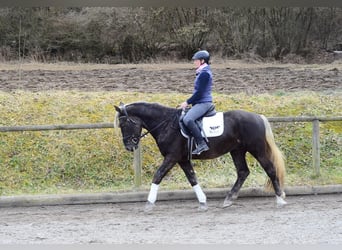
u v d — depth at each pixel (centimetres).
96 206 910
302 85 1433
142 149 1077
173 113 865
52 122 1120
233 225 777
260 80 1495
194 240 703
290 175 1038
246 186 969
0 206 902
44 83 1409
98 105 1191
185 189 955
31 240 711
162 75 1548
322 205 895
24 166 1020
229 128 866
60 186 985
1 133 1084
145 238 715
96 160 1045
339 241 691
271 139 881
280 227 762
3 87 1346
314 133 1011
